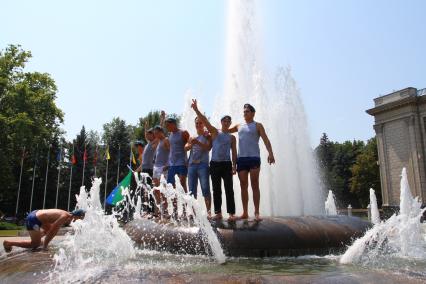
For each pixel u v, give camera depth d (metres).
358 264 5.03
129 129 62.97
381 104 49.62
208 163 7.31
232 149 6.92
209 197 7.14
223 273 4.17
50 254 5.77
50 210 6.71
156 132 8.81
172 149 7.84
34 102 38.12
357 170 69.06
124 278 3.98
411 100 45.59
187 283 3.81
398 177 47.41
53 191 56.22
